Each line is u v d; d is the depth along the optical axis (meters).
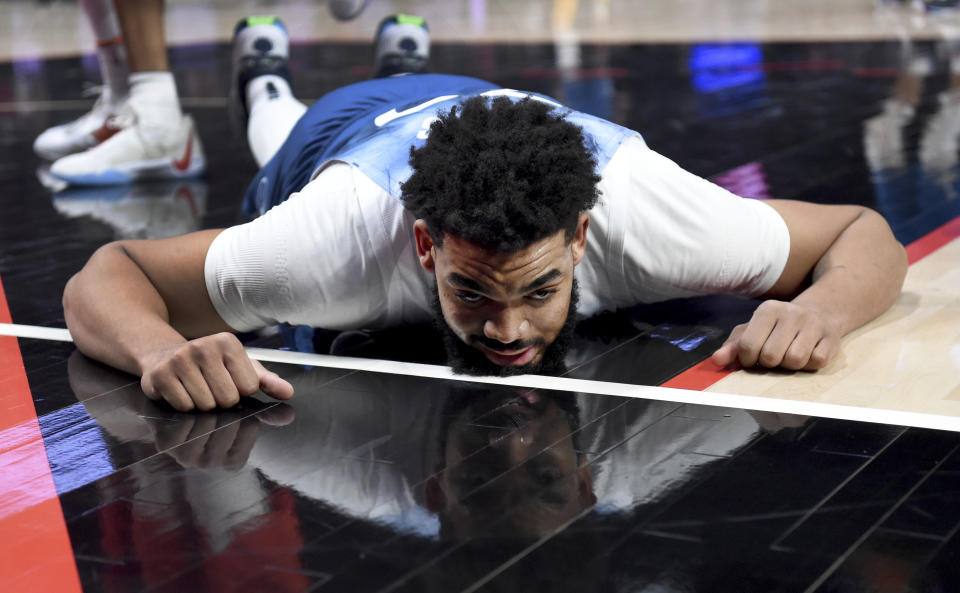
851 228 1.83
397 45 3.07
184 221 2.76
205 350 1.55
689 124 3.85
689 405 1.52
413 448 1.41
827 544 1.14
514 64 5.70
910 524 1.17
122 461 1.41
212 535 1.21
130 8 3.17
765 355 1.61
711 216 1.65
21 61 6.64
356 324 1.73
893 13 7.66
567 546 1.15
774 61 5.50
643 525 1.19
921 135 3.47
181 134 3.27
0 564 1.17
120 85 3.41
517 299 1.44
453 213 1.36
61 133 3.57
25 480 1.37
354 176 1.62
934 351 1.70
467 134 1.38
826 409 1.49
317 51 6.61
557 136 1.38
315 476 1.34
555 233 1.40
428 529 1.20
